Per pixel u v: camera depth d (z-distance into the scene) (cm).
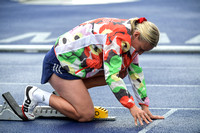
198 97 1645
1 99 1579
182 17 4719
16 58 2730
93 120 1288
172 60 2647
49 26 4144
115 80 1087
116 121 1277
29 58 2727
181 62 2569
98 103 1555
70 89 1186
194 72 2242
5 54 2898
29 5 6919
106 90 1794
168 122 1265
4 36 3553
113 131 1164
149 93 1734
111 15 4959
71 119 1298
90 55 1152
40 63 2534
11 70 2305
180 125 1231
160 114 1375
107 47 1083
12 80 2020
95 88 1834
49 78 1217
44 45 3052
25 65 2469
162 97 1652
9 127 1203
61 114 1302
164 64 2502
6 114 1276
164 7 5909
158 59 2689
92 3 7056
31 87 1247
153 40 1081
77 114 1212
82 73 1173
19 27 4119
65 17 4916
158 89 1817
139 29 1088
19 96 1656
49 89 1833
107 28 1112
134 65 1234
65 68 1173
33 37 3459
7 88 1825
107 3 6925
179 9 5612
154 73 2223
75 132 1155
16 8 6344
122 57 1137
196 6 5994
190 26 4016
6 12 5712
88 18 4722
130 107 1098
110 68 1085
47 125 1228
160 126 1217
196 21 4366
